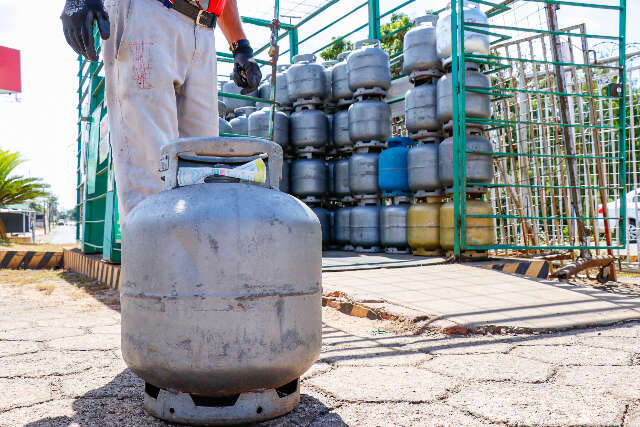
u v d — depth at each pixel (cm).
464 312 305
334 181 803
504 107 620
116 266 488
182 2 208
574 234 597
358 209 727
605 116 796
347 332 284
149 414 154
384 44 1550
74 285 512
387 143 727
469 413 154
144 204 154
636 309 324
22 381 189
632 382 184
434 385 182
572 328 280
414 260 570
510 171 691
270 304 142
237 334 138
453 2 551
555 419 148
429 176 638
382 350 237
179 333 138
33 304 385
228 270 138
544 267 494
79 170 803
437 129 659
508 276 444
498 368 204
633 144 656
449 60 614
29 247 1324
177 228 140
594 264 467
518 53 605
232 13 234
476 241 552
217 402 153
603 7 540
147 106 197
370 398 168
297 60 822
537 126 687
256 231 141
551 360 216
